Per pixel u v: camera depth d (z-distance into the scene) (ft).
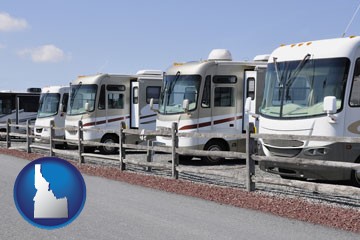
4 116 88.89
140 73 62.75
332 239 20.25
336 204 27.02
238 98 48.34
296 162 28.48
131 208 26.63
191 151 35.96
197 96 46.78
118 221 23.59
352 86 31.42
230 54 51.26
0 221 23.68
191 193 31.12
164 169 43.27
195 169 35.60
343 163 26.27
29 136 62.80
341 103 31.14
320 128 31.30
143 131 40.81
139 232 21.53
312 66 32.94
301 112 32.58
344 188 25.71
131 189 33.04
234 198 29.01
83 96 61.36
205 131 47.06
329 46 32.58
